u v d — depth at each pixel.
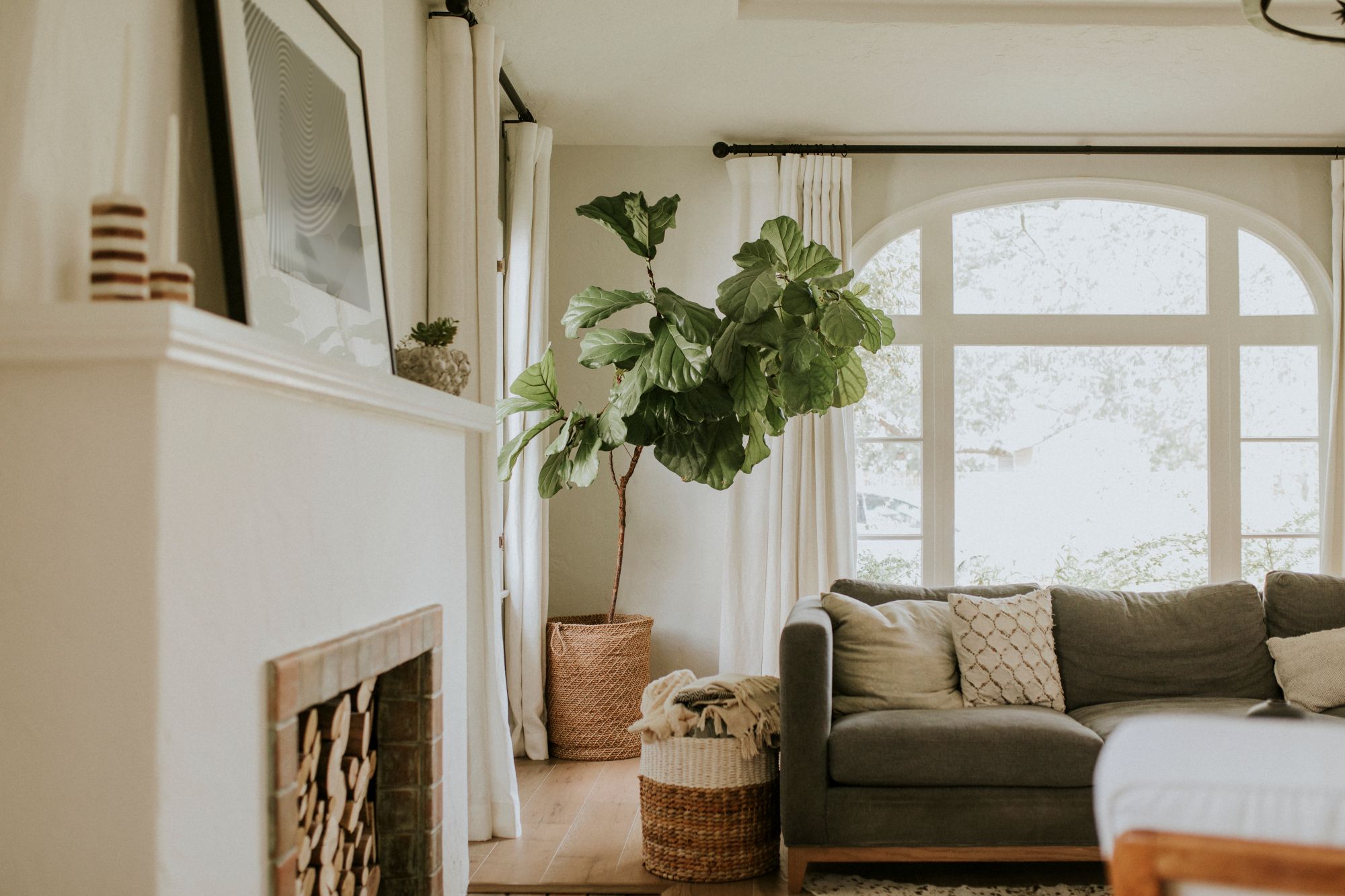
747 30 3.70
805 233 4.78
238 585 1.43
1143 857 0.78
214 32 1.69
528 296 4.42
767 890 2.90
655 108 4.47
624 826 3.45
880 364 4.95
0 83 1.26
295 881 1.59
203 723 1.34
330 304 2.09
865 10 3.62
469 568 3.32
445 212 3.29
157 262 1.57
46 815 1.25
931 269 4.97
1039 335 4.96
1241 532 4.92
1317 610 3.52
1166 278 4.98
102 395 1.25
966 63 3.99
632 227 3.84
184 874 1.30
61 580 1.25
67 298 1.36
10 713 1.26
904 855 2.88
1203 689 3.46
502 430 4.32
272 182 1.86
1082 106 4.45
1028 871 3.06
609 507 4.92
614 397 3.92
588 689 4.32
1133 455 4.95
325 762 1.79
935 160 4.95
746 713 3.01
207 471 1.35
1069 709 3.45
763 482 4.74
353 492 1.83
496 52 3.55
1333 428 4.79
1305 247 4.91
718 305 3.54
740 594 4.73
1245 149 4.86
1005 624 3.41
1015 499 4.95
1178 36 3.73
